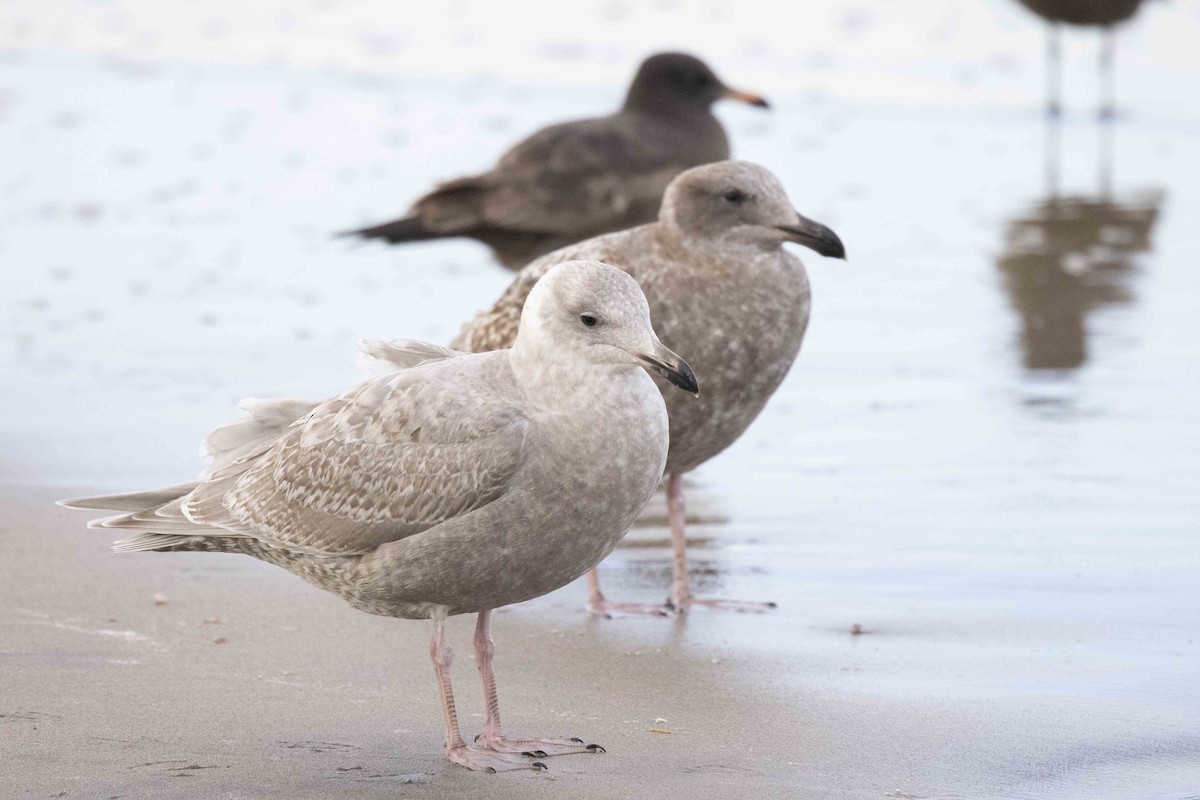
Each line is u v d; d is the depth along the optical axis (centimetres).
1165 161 2472
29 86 2861
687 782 819
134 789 792
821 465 1391
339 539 874
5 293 1859
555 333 850
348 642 1025
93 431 1456
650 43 3091
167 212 2184
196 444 1423
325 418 893
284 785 805
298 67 3005
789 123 2658
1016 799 798
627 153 1803
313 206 2209
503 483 845
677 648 1030
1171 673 963
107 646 998
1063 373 1616
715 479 1373
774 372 1170
